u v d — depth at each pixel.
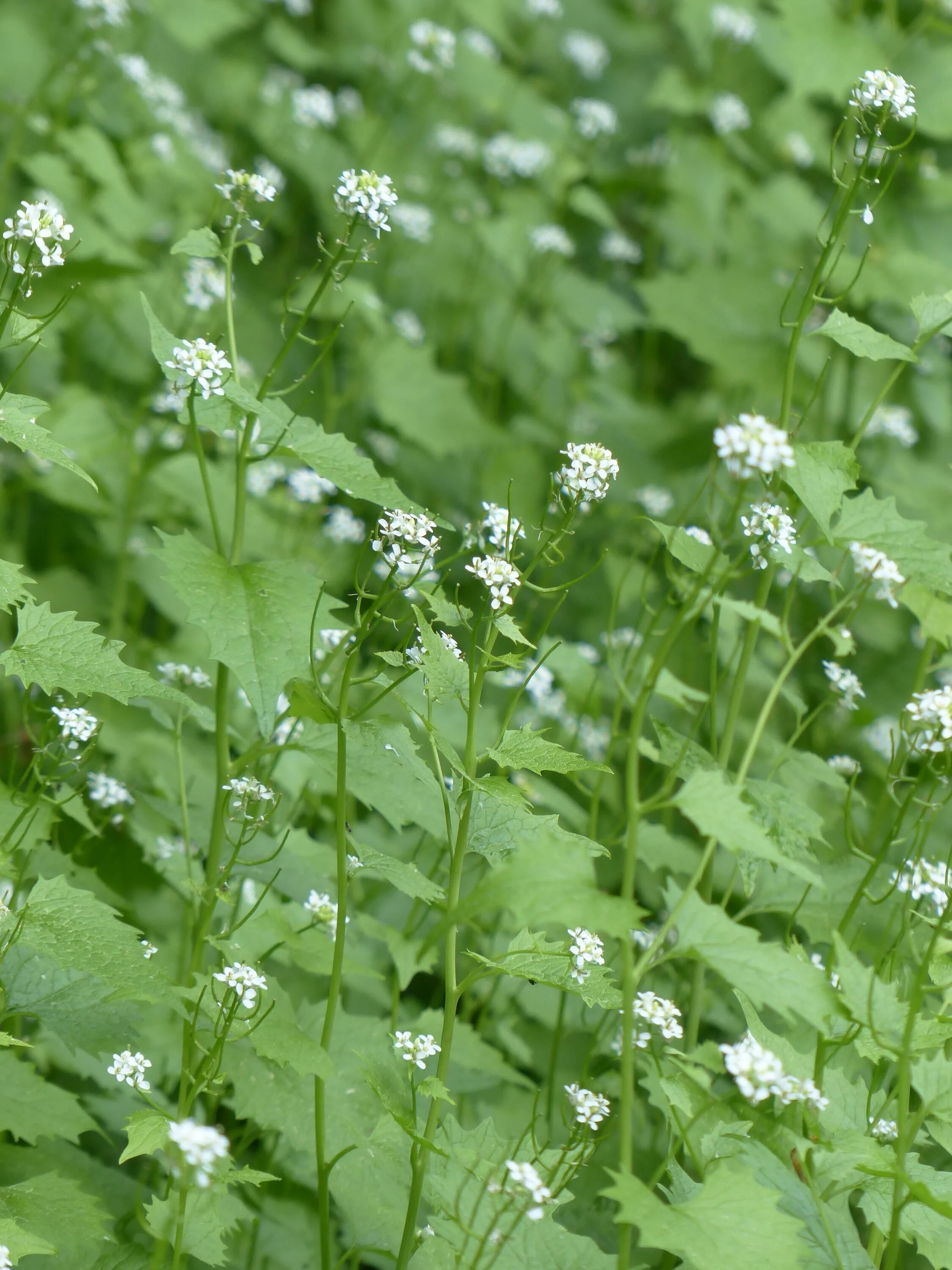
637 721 2.89
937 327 4.09
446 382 9.27
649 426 10.02
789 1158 3.37
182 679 4.96
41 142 8.98
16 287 3.57
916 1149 4.42
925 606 3.64
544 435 10.02
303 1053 3.55
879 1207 3.39
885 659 8.52
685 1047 4.73
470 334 10.92
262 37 12.23
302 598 3.99
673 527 3.85
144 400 7.46
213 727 4.56
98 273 7.49
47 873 4.61
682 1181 3.33
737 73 12.21
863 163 4.02
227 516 7.06
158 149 9.36
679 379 11.95
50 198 7.69
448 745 3.58
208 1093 3.96
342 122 11.74
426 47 10.47
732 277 9.66
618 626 8.36
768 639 8.18
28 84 9.33
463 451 9.34
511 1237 3.30
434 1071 4.57
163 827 5.61
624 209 12.98
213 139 10.95
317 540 7.98
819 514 3.72
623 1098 2.83
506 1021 5.42
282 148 10.89
